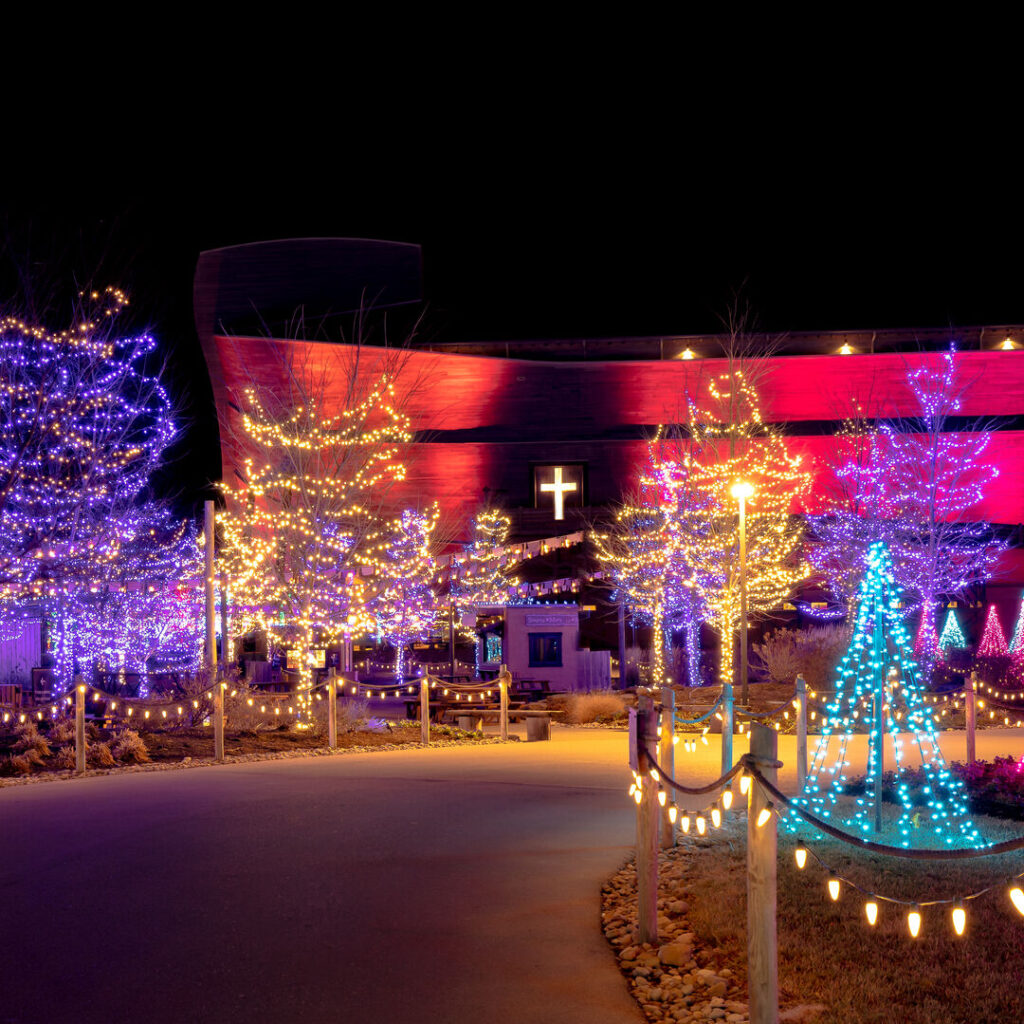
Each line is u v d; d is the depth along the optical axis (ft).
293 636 86.12
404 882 27.20
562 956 21.12
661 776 20.59
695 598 130.93
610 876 27.86
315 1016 17.85
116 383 87.04
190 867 28.99
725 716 38.22
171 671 88.43
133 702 65.62
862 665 36.99
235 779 47.88
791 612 153.89
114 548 84.28
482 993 18.98
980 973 18.28
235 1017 17.84
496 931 22.84
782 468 148.97
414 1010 18.13
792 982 18.26
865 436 149.18
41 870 28.78
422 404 165.17
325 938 22.30
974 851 13.05
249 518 90.94
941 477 141.69
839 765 39.17
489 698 99.55
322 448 86.69
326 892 26.16
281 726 70.64
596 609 155.74
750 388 143.84
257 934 22.61
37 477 80.53
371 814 37.63
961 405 159.94
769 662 103.09
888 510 140.67
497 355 166.61
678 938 21.66
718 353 163.53
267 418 101.50
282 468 90.99
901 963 18.97
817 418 161.68
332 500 84.48
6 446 77.92
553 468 168.25
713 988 18.62
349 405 93.45
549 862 29.50
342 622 83.82
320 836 33.40
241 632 107.55
